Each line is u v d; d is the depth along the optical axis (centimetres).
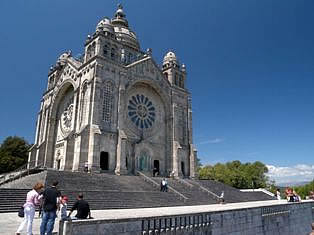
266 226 2622
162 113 5581
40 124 5703
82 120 4406
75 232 1234
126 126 4897
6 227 1441
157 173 5072
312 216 3578
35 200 1264
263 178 9156
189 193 3609
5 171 6238
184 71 6194
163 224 1672
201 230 1911
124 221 1452
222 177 8388
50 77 5956
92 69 4547
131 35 6694
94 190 2891
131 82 4978
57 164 4953
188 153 5647
